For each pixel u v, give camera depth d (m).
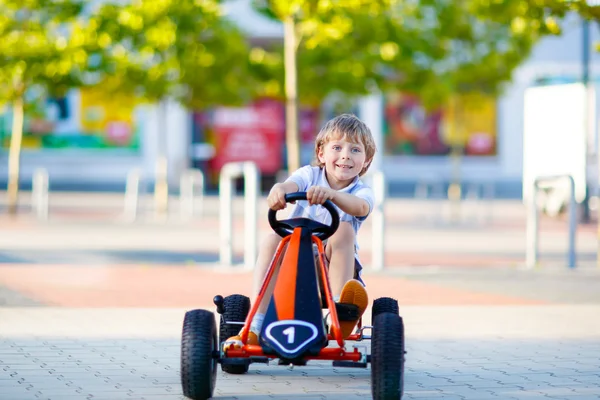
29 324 9.48
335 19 17.59
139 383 6.80
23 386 6.68
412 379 7.06
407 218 28.41
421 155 42.19
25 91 25.55
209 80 25.48
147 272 14.22
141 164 40.88
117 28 23.25
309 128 41.03
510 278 13.85
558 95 17.12
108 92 26.06
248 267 14.66
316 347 5.77
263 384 6.82
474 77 27.72
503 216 29.75
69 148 40.59
